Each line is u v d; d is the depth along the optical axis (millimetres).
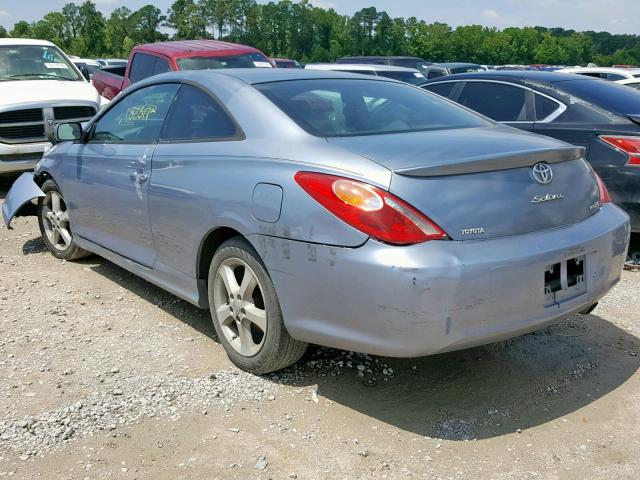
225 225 3408
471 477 2732
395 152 2996
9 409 3201
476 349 3877
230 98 3684
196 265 3736
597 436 3020
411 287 2721
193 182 3623
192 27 110375
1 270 5328
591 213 3324
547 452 2902
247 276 3402
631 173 5336
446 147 3066
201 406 3238
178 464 2803
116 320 4309
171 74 4277
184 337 4043
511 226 2941
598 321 4312
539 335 4086
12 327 4176
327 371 3584
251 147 3406
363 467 2791
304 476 2729
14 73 9352
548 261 2961
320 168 3021
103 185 4531
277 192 3123
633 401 3318
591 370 3643
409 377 3545
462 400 3328
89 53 111500
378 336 2846
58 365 3662
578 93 6020
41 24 113812
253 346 3490
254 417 3148
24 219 7133
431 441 2980
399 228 2771
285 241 3070
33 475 2723
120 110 4621
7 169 8195
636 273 5340
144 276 4320
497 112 6527
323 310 2994
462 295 2764
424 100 4055
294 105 3516
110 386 3428
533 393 3400
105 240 4715
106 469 2766
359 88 3934
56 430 3021
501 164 2965
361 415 3180
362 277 2812
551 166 3162
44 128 8344
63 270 5332
